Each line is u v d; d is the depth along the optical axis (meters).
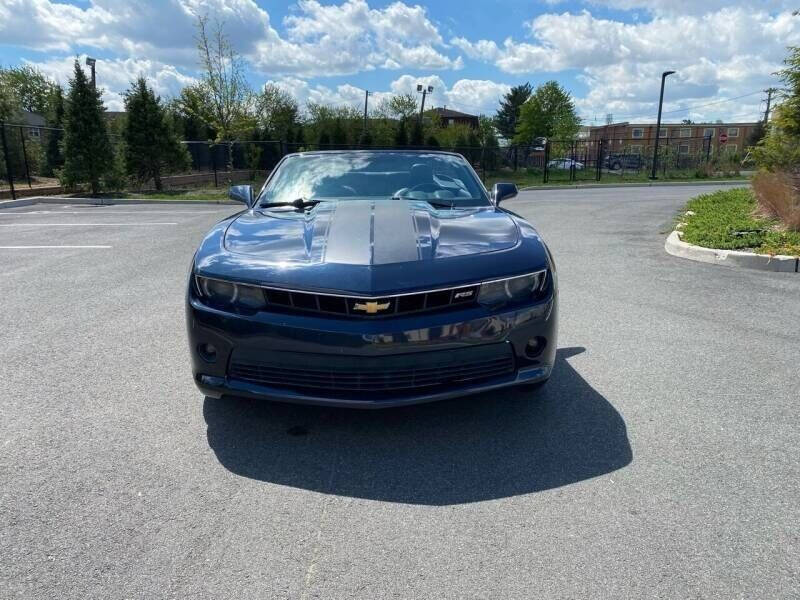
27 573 1.96
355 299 2.65
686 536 2.16
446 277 2.74
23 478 2.54
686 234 8.64
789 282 6.26
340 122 39.62
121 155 20.44
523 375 2.91
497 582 1.93
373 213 3.37
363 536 2.18
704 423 3.07
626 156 35.47
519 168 34.66
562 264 7.33
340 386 2.72
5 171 20.41
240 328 2.75
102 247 8.67
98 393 3.46
